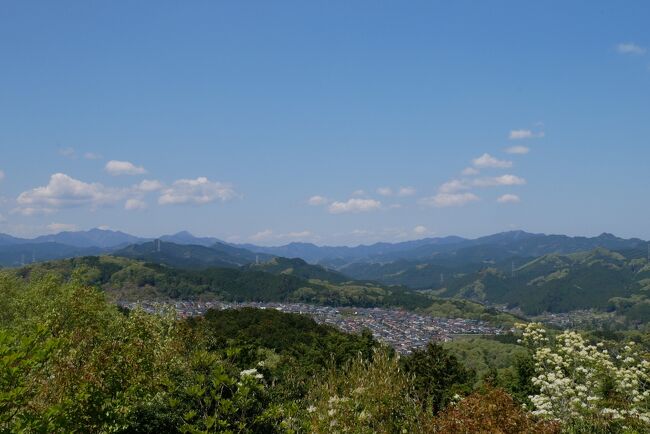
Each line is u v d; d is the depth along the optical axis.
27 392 7.22
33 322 26.33
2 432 6.48
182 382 9.30
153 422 9.46
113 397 9.18
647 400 10.39
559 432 8.82
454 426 8.71
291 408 8.92
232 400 8.20
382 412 9.98
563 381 10.35
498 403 8.64
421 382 21.72
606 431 9.82
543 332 12.81
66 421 7.29
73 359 9.40
